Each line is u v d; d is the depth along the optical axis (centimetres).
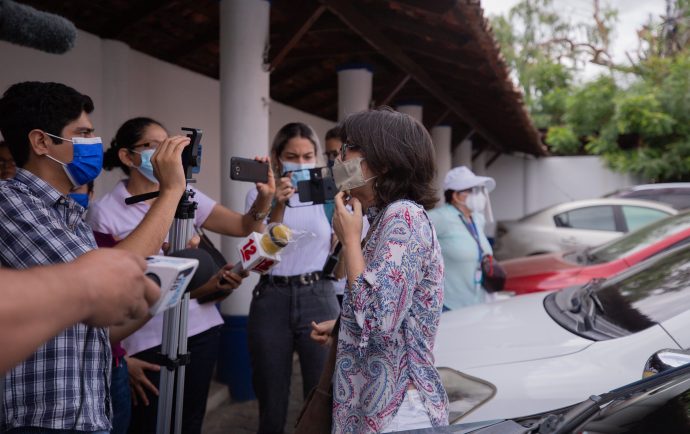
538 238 806
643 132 1328
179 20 513
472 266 361
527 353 233
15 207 150
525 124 910
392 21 466
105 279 85
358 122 182
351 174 180
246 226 262
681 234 448
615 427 144
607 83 1468
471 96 761
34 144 165
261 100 421
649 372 183
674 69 1414
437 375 174
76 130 169
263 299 300
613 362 217
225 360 437
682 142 1311
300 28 420
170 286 112
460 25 427
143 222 153
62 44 133
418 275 169
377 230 175
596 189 1405
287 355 298
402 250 165
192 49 548
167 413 187
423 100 834
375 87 769
